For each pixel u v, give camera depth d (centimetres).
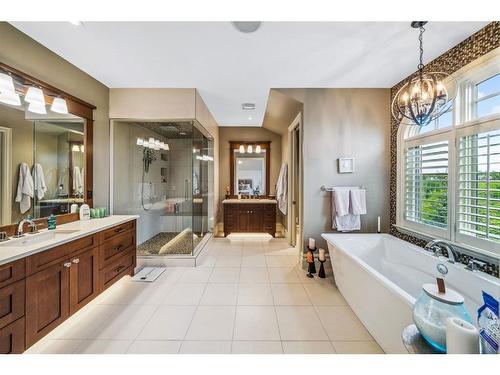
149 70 265
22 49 197
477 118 199
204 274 306
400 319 151
